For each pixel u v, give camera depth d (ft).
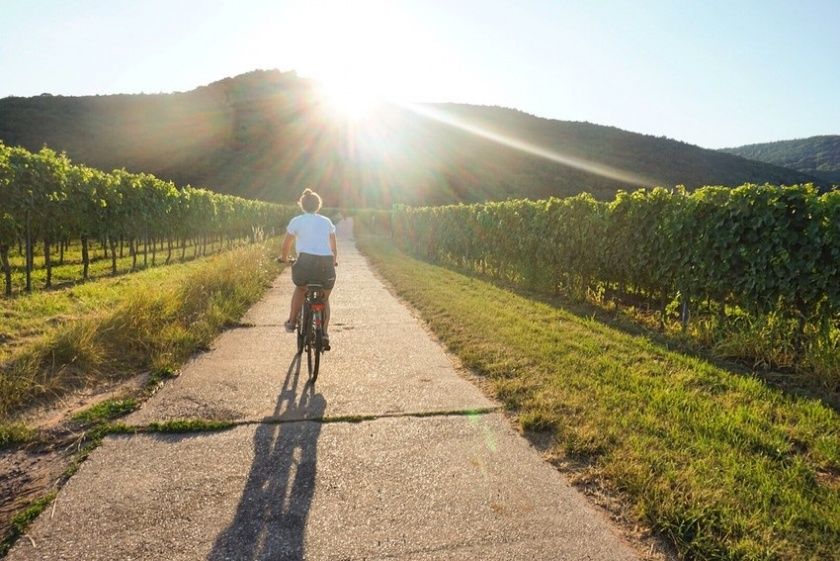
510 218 45.19
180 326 22.18
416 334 24.49
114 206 46.96
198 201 70.59
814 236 18.67
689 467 10.93
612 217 31.32
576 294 35.50
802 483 10.44
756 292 21.16
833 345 18.20
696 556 8.38
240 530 9.02
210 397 15.49
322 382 17.16
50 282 38.47
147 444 12.30
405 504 9.91
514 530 9.13
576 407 14.47
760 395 15.85
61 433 12.80
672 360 19.61
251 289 34.63
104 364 17.71
